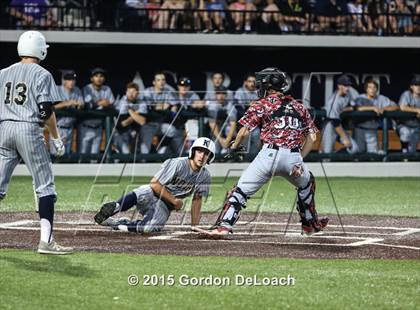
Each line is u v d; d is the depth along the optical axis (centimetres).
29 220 2073
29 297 1214
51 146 3412
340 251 1647
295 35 3728
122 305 1184
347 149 3641
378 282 1351
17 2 3594
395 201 2720
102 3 3656
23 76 1512
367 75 3947
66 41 3584
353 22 3819
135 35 3628
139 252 1582
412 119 3697
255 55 3894
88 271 1387
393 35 3825
